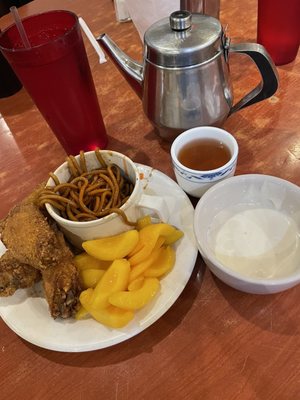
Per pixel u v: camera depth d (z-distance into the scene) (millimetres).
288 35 779
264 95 660
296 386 448
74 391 482
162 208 557
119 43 968
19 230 521
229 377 467
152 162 726
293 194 536
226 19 971
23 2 1558
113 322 480
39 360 512
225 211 574
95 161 604
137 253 528
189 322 520
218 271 479
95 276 531
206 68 598
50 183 579
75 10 1107
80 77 637
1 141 824
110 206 562
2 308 532
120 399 469
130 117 815
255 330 501
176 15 592
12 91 911
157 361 493
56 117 671
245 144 716
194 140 634
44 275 521
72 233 549
